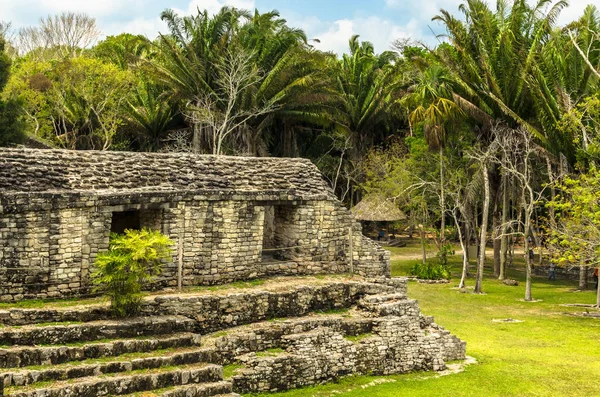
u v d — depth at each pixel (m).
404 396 13.90
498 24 33.94
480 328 21.80
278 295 15.23
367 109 46.16
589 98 25.73
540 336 20.72
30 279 13.35
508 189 35.00
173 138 43.44
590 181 22.92
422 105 35.06
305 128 47.12
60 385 10.69
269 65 41.19
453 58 34.50
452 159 35.44
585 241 22.31
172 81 39.69
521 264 41.44
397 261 39.28
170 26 40.53
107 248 14.27
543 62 31.34
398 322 15.77
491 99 33.03
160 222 15.19
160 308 13.72
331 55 41.62
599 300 25.69
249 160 17.44
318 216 17.55
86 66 39.19
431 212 42.06
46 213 13.46
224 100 39.50
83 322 12.62
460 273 35.75
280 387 13.58
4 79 27.27
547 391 14.80
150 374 11.49
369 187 40.78
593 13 31.28
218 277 15.91
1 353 10.96
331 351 14.56
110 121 40.34
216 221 15.82
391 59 53.50
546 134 29.94
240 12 41.56
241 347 13.64
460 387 14.77
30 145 28.92
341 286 16.52
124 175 15.13
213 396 11.75
